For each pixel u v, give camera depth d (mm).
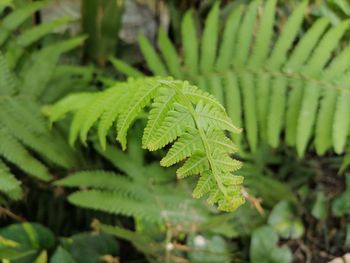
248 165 540
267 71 513
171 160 301
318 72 506
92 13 544
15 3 519
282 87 506
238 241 536
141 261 518
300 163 590
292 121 506
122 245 527
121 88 404
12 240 460
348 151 520
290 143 511
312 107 494
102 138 384
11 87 471
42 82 487
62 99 467
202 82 516
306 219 567
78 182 470
